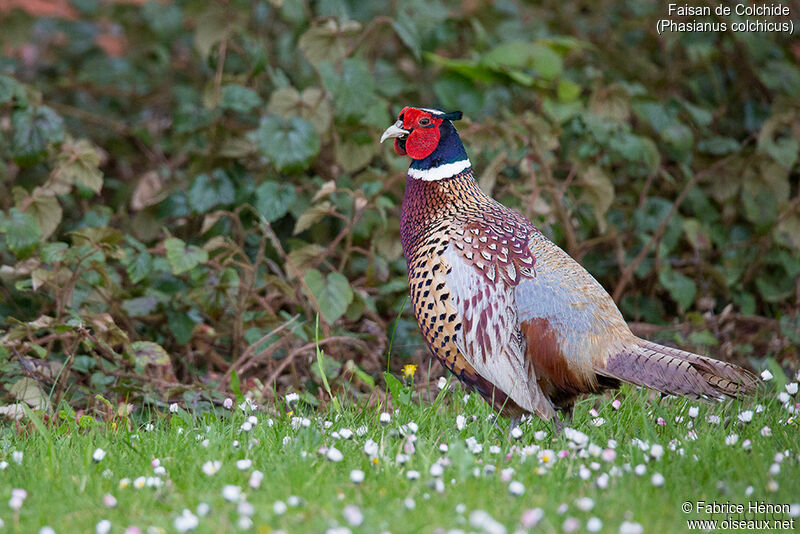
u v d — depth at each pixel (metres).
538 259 7.04
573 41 11.71
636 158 10.53
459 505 5.41
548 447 6.77
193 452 6.48
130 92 13.39
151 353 8.52
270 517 5.35
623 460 6.40
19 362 8.30
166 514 5.63
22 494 5.73
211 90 10.38
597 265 11.09
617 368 6.62
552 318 6.78
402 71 12.23
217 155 10.46
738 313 11.12
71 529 5.41
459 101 11.21
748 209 11.13
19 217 8.95
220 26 10.73
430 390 8.75
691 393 6.45
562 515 5.40
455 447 6.00
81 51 14.05
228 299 9.33
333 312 9.00
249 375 9.48
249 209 10.41
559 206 10.13
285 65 12.67
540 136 10.31
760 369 9.78
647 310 10.88
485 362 6.90
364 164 10.49
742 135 12.19
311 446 6.60
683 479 6.01
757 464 6.07
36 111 9.73
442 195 7.53
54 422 7.85
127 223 11.28
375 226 10.21
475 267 6.98
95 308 9.38
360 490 5.75
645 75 12.40
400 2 12.16
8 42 12.94
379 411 7.64
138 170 13.16
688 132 11.01
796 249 10.99
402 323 10.05
